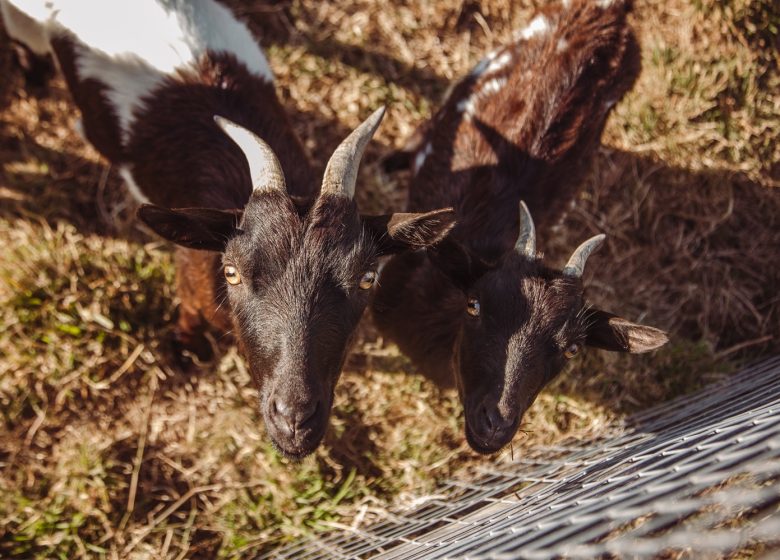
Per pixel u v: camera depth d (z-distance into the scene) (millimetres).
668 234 1305
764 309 1283
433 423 1144
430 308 944
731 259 1303
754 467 550
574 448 1087
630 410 1187
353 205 721
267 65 1009
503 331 784
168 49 901
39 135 1206
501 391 770
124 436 1104
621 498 584
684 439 749
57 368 1102
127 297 1138
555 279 790
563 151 991
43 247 1137
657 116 1304
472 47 1351
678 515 526
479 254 934
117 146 943
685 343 1227
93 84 926
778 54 1330
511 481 984
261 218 708
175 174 903
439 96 1326
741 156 1309
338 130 1282
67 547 1029
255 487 1092
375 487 1106
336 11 1318
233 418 1119
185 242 761
